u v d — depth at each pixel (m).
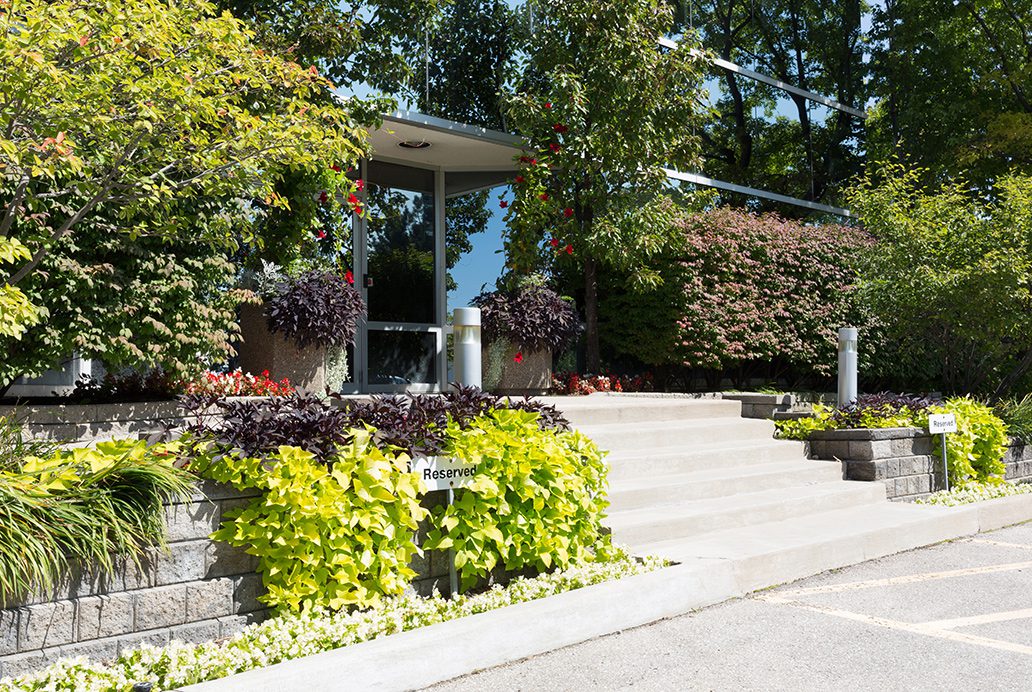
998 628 4.48
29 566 3.43
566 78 11.90
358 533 4.38
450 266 13.08
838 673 3.82
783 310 13.42
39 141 5.62
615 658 4.03
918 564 6.00
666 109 12.52
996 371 13.27
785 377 14.76
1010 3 19.97
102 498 3.71
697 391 13.66
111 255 7.77
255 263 9.92
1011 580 5.51
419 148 12.01
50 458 4.11
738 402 9.42
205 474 4.15
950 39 19.64
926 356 15.01
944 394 14.02
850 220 17.52
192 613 3.97
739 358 12.80
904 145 18.70
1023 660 3.98
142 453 3.97
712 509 6.38
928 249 11.38
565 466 5.29
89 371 9.15
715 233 12.87
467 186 13.16
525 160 11.96
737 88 16.20
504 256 12.99
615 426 8.05
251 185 7.14
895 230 11.71
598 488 5.54
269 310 9.44
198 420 4.42
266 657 3.66
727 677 3.77
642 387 13.38
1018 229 11.02
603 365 13.60
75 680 3.36
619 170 12.34
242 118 6.32
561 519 5.21
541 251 13.01
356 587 4.34
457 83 11.94
